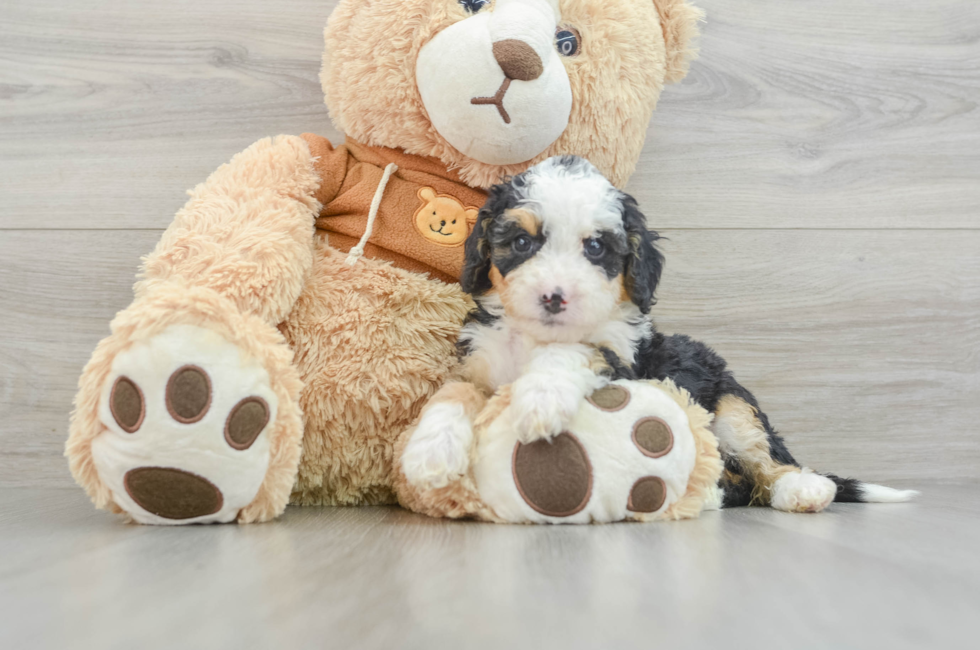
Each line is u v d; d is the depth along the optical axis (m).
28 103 0.96
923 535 0.67
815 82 1.02
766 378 1.01
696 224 1.00
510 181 0.74
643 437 0.70
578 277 0.70
